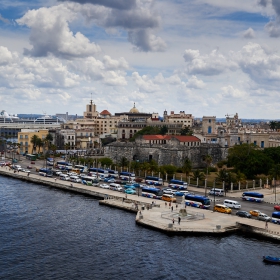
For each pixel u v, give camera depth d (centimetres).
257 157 19275
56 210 14050
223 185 16312
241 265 9300
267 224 11588
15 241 10731
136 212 13750
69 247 10362
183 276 8719
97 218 13038
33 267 9094
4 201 15238
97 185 18050
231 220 12281
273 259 9419
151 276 8712
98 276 8694
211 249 10250
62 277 8619
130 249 10225
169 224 11419
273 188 17388
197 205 14088
